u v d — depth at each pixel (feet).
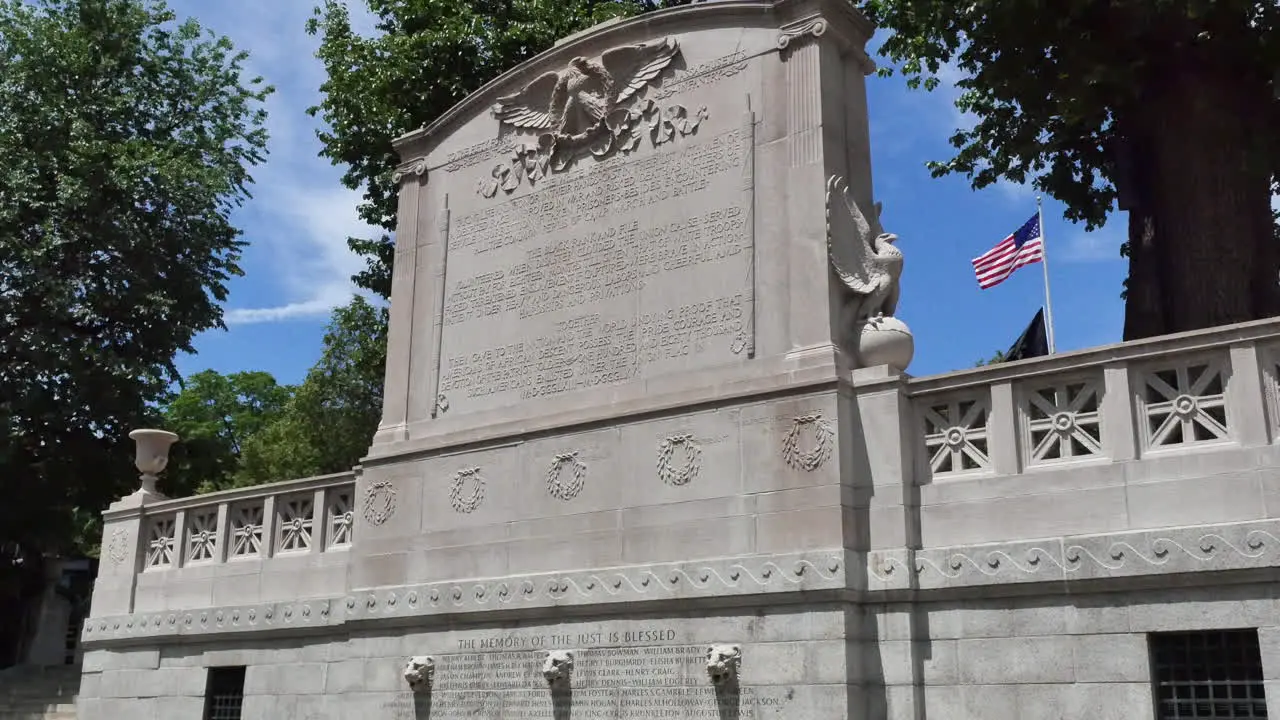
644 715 38.88
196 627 53.52
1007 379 35.70
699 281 42.75
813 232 40.22
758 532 38.22
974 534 35.14
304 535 52.65
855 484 37.32
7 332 92.68
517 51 82.64
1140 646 31.45
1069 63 53.26
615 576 40.60
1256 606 29.89
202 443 102.53
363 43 86.94
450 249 52.06
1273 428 30.86
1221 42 52.16
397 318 53.11
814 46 42.22
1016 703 33.04
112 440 97.25
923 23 62.18
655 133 45.68
